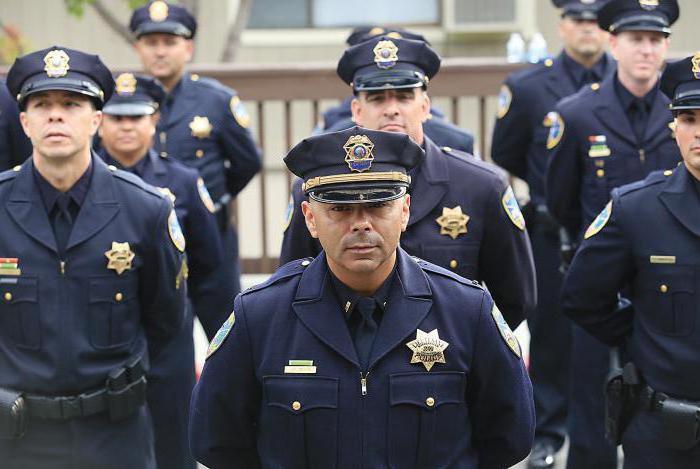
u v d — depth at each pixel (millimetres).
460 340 8242
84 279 10867
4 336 10891
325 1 30938
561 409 15789
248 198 28125
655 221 10664
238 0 29328
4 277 10812
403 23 31109
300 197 11352
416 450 8117
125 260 11000
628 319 11258
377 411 8102
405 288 8289
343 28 30922
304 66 19703
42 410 10797
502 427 8484
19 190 10984
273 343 8219
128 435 11172
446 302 8305
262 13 30672
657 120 14367
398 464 8086
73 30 29547
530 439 8586
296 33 30672
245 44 30359
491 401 8422
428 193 11164
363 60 11211
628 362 11078
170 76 16984
